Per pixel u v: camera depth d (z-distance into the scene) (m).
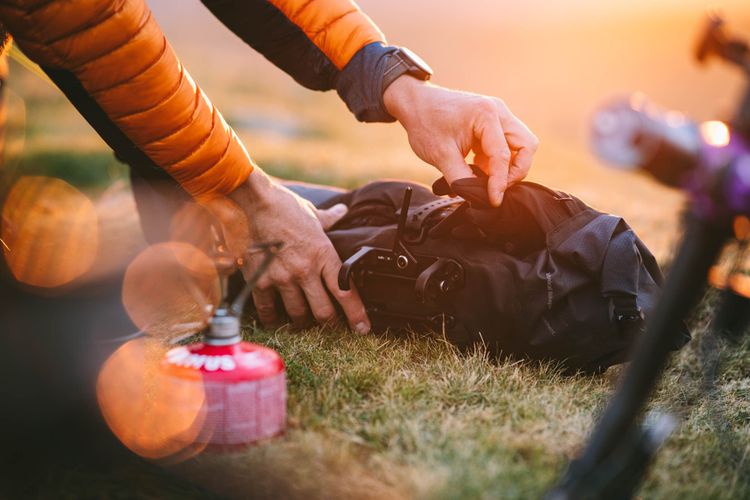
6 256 2.17
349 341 1.78
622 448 1.02
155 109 1.51
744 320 1.24
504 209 1.69
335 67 1.93
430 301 1.75
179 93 1.52
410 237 1.77
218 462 1.20
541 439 1.27
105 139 1.82
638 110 0.84
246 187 1.73
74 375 1.52
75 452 1.26
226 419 1.22
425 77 1.82
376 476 1.17
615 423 1.00
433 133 1.76
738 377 1.75
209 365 1.24
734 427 1.46
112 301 2.02
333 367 1.61
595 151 0.88
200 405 1.23
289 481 1.14
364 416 1.38
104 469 1.22
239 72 13.79
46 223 2.70
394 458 1.21
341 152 5.91
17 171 3.58
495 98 1.73
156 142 1.57
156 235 2.13
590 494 0.99
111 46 1.41
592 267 1.58
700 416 1.48
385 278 1.79
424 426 1.32
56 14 1.36
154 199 2.02
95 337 1.74
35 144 4.79
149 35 1.44
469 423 1.33
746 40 0.93
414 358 1.72
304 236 1.77
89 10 1.36
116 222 2.80
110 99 1.49
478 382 1.52
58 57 1.43
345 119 9.83
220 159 1.64
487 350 1.71
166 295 2.09
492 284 1.65
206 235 2.01
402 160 5.35
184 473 1.20
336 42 1.86
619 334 1.59
